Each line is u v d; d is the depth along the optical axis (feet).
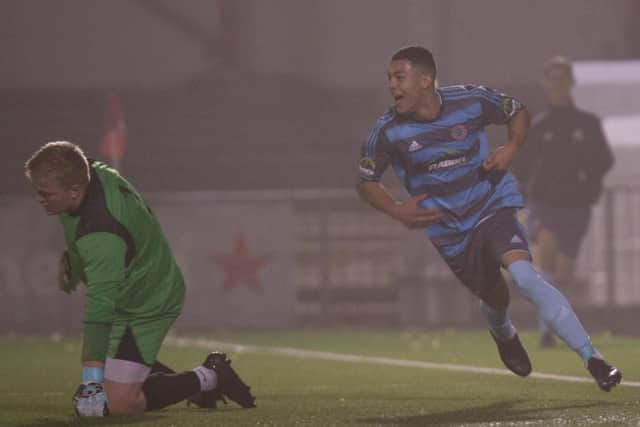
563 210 133.39
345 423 62.80
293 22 248.73
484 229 73.97
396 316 182.91
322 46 247.91
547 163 132.36
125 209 61.62
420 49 73.56
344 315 181.98
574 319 69.77
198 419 64.34
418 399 77.61
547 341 129.18
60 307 174.70
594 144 132.77
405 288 182.80
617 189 174.09
